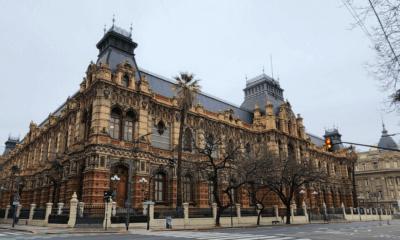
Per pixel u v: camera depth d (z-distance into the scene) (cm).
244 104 7612
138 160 4097
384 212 8219
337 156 9231
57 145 5209
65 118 5134
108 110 4003
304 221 5478
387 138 11219
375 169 10956
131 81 4375
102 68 4081
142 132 4297
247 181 3866
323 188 7888
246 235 2361
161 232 2748
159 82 5328
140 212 3769
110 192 2928
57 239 1964
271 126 6319
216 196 3688
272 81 7550
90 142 3819
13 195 6775
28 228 3128
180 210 3697
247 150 6069
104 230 2830
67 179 4306
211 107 6122
